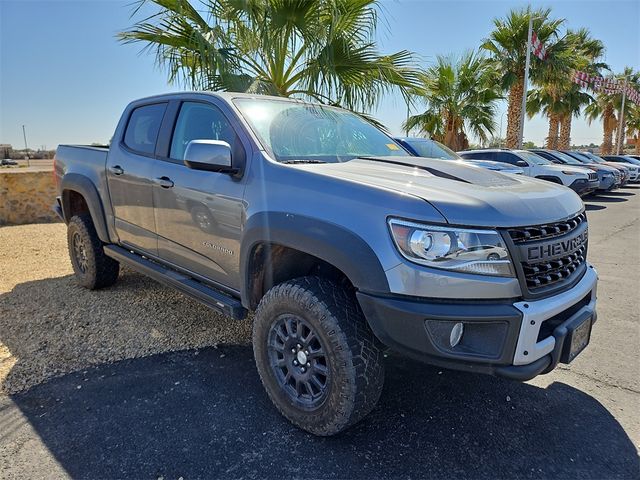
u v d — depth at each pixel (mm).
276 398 2459
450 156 8852
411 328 1928
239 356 3219
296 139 2896
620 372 3094
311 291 2242
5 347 3314
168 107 3430
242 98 3057
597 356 3330
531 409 2637
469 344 1967
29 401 2645
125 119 3896
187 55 6477
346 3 6406
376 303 1984
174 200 3143
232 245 2711
